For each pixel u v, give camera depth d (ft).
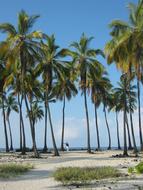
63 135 261.65
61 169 87.04
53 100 253.03
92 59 191.83
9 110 305.73
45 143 249.14
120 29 145.18
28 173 90.17
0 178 80.02
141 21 142.72
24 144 197.26
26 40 156.66
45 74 171.42
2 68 190.08
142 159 130.00
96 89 230.68
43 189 63.41
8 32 157.28
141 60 141.90
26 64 157.48
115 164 108.06
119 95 272.10
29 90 198.29
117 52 143.54
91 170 81.20
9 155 180.55
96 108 267.80
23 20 155.43
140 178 70.44
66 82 212.43
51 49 171.32
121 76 217.97
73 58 192.13
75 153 201.87
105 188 59.16
